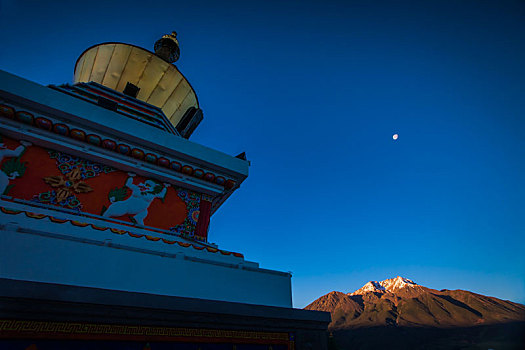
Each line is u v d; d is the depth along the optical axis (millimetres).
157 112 8875
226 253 5668
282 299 5457
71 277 3816
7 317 3184
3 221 3975
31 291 3332
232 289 5008
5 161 5086
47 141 5422
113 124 5910
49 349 3279
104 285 3984
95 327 3574
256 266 5918
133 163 6125
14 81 5250
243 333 4562
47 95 5465
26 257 3652
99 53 9992
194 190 6824
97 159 5887
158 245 5008
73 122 5617
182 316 4156
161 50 12188
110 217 5609
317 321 5332
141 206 6000
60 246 3934
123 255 4320
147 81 10227
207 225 6621
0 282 3225
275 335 4840
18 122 5285
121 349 3637
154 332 3893
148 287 4285
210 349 4203
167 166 6398
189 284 4645
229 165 6980
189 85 10969
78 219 5059
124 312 3775
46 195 5184
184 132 10688
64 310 3459
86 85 8055
